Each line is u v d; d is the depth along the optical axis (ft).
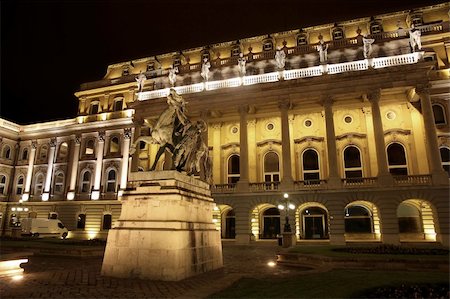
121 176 150.41
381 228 102.27
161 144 43.19
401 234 112.16
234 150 140.46
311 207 125.90
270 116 138.00
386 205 102.83
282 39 144.46
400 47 122.11
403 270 44.45
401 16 132.05
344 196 107.24
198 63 145.89
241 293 28.09
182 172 40.73
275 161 135.23
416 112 120.57
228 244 111.45
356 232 118.52
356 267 47.34
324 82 118.62
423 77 108.88
